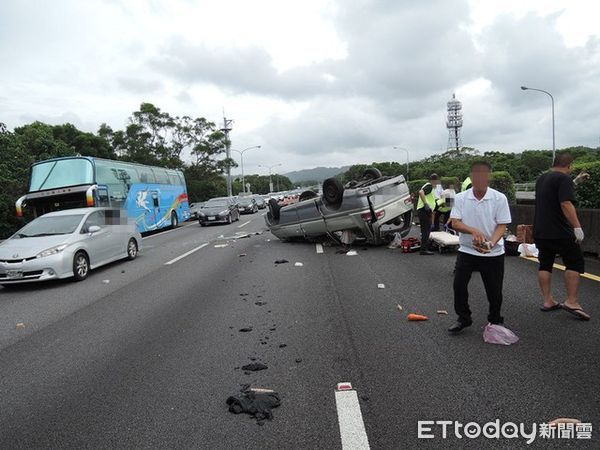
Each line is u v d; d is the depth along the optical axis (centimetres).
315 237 1425
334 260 1083
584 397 355
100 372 458
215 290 813
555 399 355
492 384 385
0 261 930
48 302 805
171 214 2683
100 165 1858
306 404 370
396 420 338
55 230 1042
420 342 493
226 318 627
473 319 560
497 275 487
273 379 421
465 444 305
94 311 712
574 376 390
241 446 315
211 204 2775
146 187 2323
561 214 540
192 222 3247
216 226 2566
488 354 448
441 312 594
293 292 766
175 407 376
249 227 2300
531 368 410
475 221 484
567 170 543
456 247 1084
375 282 808
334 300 696
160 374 445
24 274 929
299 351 488
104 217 1157
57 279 975
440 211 1245
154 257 1329
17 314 730
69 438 337
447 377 403
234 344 520
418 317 570
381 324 564
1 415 379
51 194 1719
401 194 1287
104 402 391
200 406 375
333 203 1255
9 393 422
